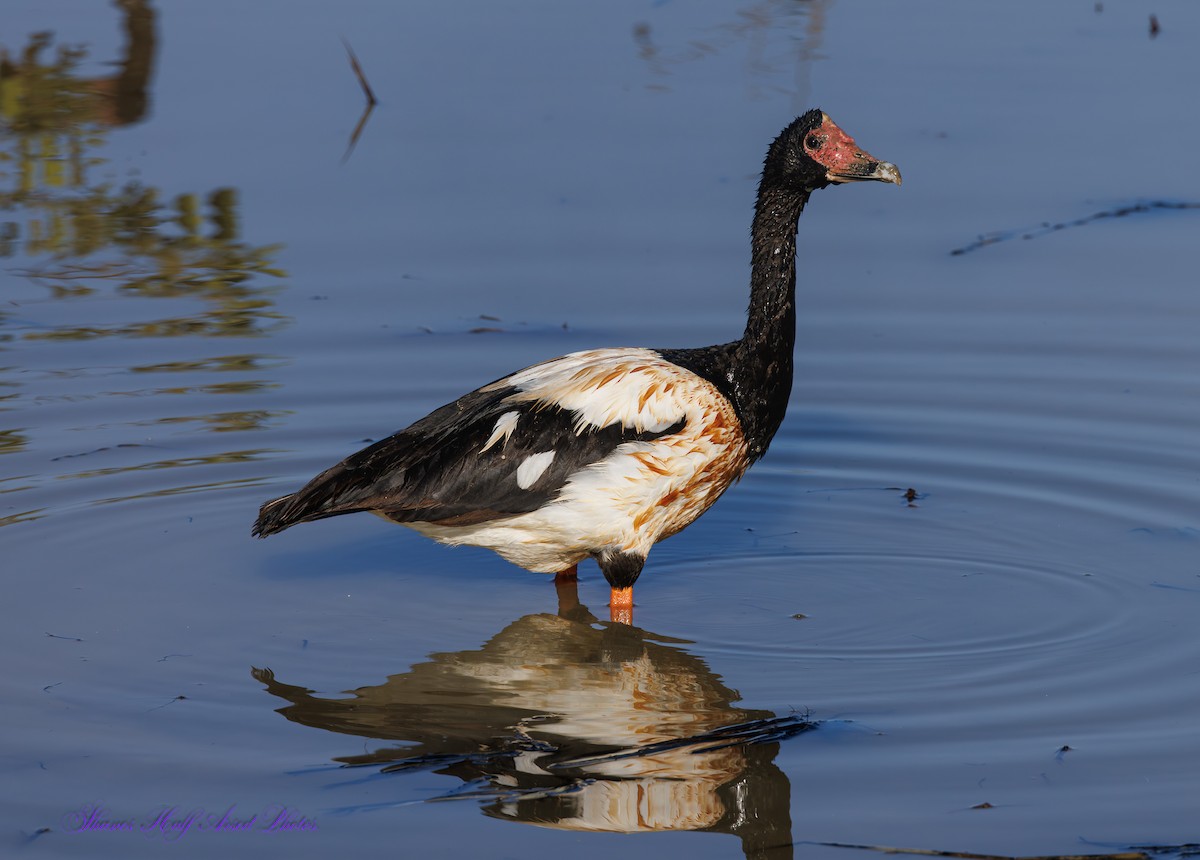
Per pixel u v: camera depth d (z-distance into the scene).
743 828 9.18
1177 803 9.26
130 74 24.03
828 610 12.34
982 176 20.73
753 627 12.07
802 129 12.56
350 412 16.00
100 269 18.94
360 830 9.12
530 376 12.59
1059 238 19.39
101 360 16.94
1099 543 13.36
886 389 16.72
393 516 12.05
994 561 13.12
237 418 15.87
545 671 11.41
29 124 22.41
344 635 11.97
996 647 11.55
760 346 12.62
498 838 9.08
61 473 14.61
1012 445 15.46
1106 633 11.70
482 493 11.97
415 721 10.57
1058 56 24.23
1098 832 8.98
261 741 10.21
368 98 23.03
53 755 9.93
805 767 9.80
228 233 19.70
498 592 12.92
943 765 9.76
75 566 12.90
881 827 9.11
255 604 12.46
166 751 10.02
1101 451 15.23
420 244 19.42
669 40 25.45
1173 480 14.52
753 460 12.87
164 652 11.53
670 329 17.42
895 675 11.13
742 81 23.50
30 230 19.72
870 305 18.33
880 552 13.41
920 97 22.72
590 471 11.88
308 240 19.56
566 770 9.86
